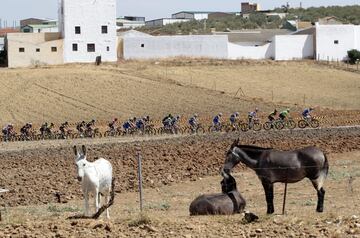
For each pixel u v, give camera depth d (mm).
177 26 196750
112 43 124938
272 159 24406
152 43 127188
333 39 132250
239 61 124062
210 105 95688
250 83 110500
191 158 49031
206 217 23359
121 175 42094
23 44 119875
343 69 123312
